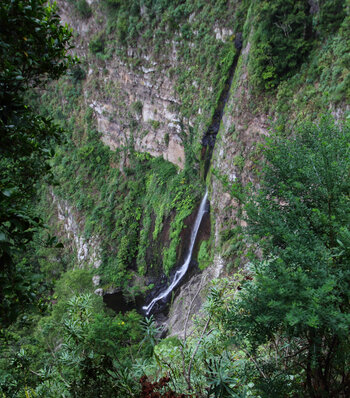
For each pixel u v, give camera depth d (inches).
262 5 792.9
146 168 1413.6
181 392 188.1
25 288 129.0
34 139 165.3
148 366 198.1
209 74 1061.8
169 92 1250.0
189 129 1170.0
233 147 917.8
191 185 1149.1
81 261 1444.4
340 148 185.9
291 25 756.0
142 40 1339.8
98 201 1513.3
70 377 202.7
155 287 1157.1
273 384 169.2
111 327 193.2
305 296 140.3
